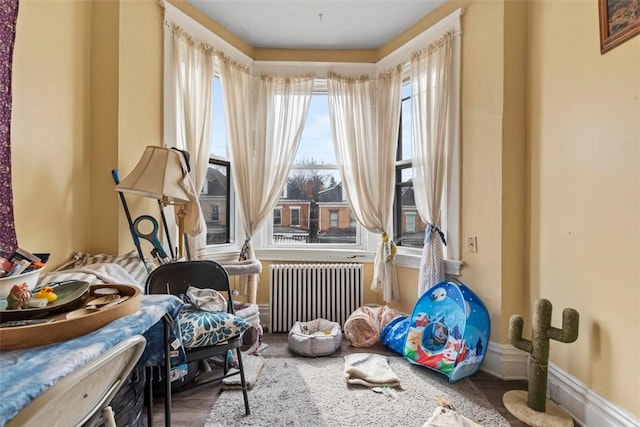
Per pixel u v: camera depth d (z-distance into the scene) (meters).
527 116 2.06
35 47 1.67
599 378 1.51
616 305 1.43
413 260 2.77
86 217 2.01
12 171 1.56
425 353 2.22
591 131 1.57
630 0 1.37
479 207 2.21
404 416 1.67
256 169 3.00
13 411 0.57
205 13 2.60
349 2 2.47
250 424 1.60
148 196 2.04
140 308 1.12
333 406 1.75
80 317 0.89
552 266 1.83
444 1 2.43
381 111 2.96
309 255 3.09
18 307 0.95
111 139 2.03
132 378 1.28
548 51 1.88
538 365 1.67
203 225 2.20
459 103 2.33
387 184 2.91
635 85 1.35
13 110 1.56
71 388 0.63
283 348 2.55
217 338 1.60
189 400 1.81
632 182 1.36
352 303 2.95
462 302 2.11
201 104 2.55
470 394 1.88
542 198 1.92
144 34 2.18
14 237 1.51
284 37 2.92
